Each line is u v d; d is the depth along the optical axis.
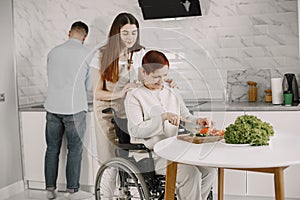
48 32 4.67
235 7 4.11
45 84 4.72
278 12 4.00
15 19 4.50
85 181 4.03
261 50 4.07
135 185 1.80
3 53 4.29
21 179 4.39
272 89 3.73
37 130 4.24
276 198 2.02
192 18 4.21
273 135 2.44
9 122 4.26
